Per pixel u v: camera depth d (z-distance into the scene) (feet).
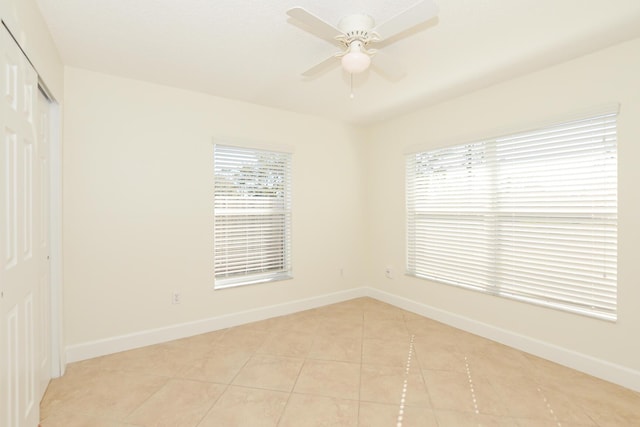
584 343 7.49
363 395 6.59
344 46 6.27
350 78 8.79
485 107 9.44
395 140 12.54
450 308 10.53
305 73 6.98
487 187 9.48
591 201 7.43
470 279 9.96
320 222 12.64
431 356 8.30
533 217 8.45
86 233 8.18
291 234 11.89
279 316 11.44
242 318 10.67
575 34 6.58
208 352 8.56
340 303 12.94
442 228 10.84
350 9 5.75
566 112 7.73
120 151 8.64
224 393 6.68
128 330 8.75
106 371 7.55
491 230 9.39
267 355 8.39
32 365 5.26
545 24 6.23
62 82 7.73
